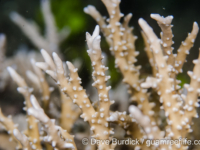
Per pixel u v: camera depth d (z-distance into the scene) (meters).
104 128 0.37
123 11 0.94
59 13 0.88
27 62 0.67
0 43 0.66
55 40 0.75
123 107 0.50
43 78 0.43
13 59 0.71
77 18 0.86
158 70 0.36
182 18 0.95
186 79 0.65
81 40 0.82
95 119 0.37
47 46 0.74
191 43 0.39
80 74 0.64
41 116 0.34
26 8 1.19
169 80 0.36
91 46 0.36
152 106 0.41
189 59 0.71
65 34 0.78
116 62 0.41
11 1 1.21
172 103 0.36
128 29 0.44
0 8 1.19
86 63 0.70
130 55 0.43
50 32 0.75
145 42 0.44
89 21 0.87
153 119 0.41
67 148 0.36
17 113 0.62
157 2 0.94
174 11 0.97
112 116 0.36
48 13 0.77
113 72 0.67
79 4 0.88
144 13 0.95
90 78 0.65
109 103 0.37
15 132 0.36
